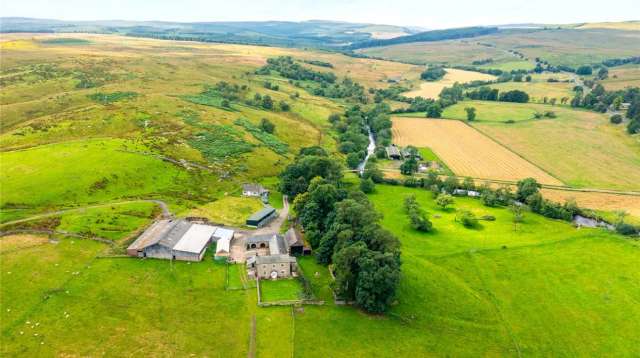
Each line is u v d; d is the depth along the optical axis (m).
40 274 95.88
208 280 102.12
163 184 151.25
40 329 80.94
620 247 128.38
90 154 156.25
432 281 108.06
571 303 102.31
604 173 199.38
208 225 128.38
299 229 131.50
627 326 94.62
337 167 167.38
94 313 86.75
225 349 81.69
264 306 94.56
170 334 83.81
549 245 129.25
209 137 198.88
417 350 85.25
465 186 179.38
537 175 197.62
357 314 94.69
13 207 120.94
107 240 112.50
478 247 127.19
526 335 91.69
